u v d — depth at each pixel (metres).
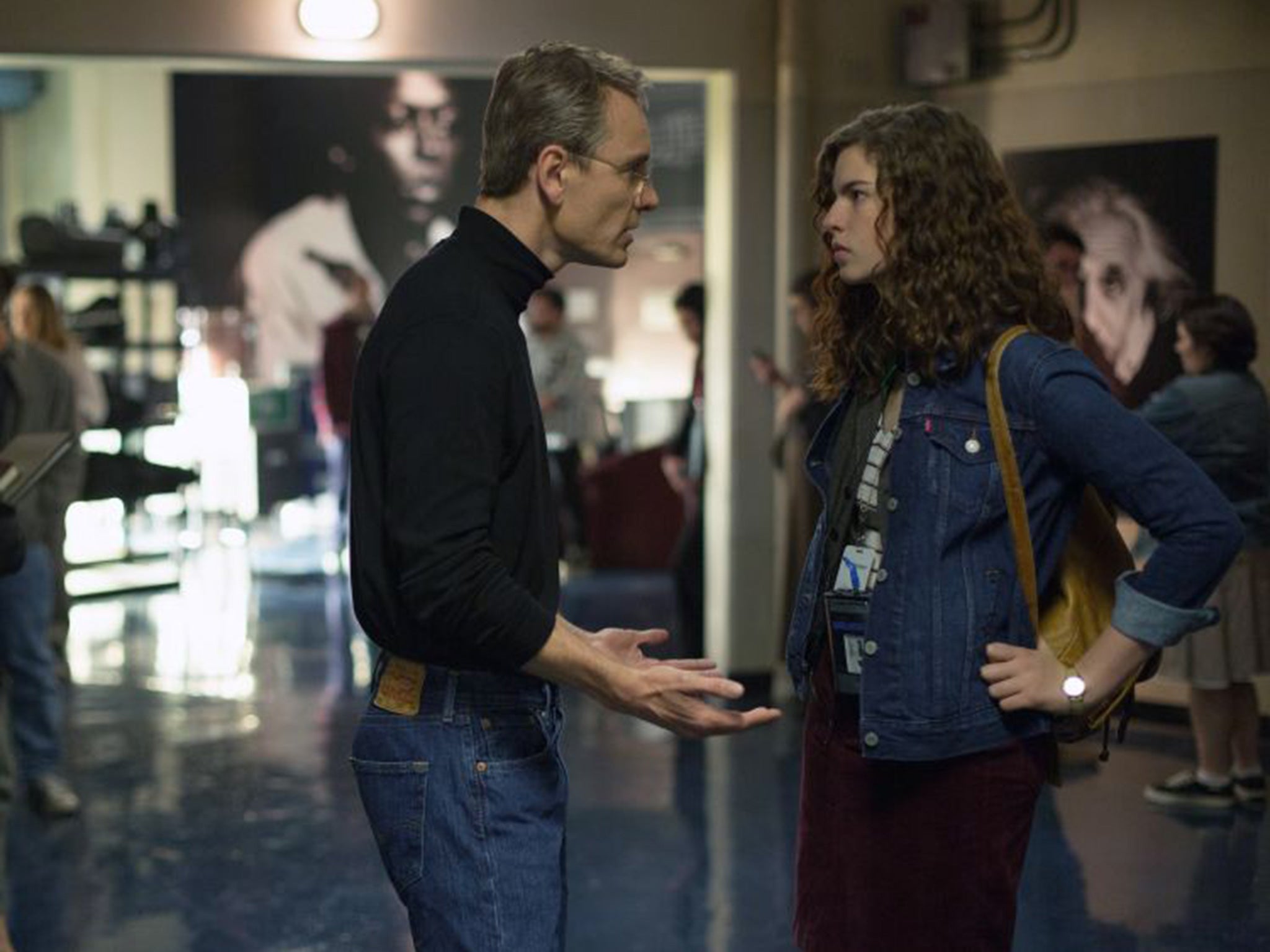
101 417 9.75
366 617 2.34
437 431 2.18
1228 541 2.19
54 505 5.38
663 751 6.25
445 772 2.31
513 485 2.29
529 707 2.35
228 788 5.73
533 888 2.33
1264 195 6.20
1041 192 6.70
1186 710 6.52
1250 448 5.27
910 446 2.34
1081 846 5.00
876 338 2.44
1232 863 4.82
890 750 2.33
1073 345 2.46
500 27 6.75
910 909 2.40
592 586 10.30
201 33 6.53
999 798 2.34
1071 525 2.36
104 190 15.27
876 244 2.37
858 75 6.96
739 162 7.00
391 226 15.50
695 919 4.35
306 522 14.10
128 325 13.23
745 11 6.96
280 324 15.41
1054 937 4.23
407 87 15.44
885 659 2.34
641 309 14.37
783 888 4.60
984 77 6.82
